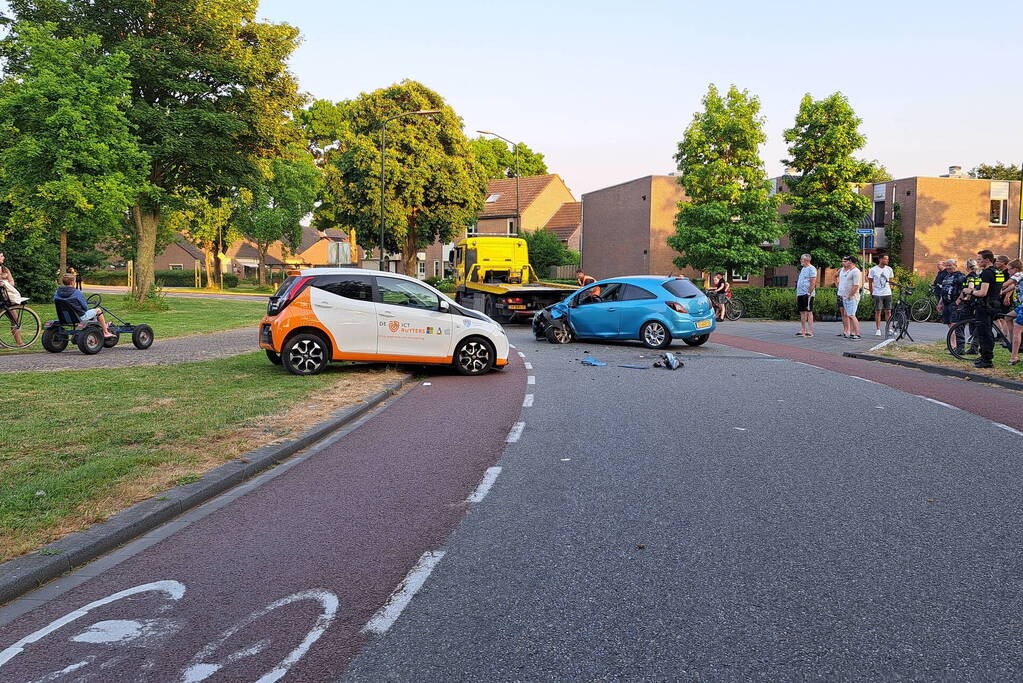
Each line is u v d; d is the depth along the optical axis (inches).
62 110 843.4
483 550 177.2
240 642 132.6
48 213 890.1
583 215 1967.3
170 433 288.0
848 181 1347.2
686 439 297.7
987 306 494.3
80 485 217.6
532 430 317.4
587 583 157.4
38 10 1074.1
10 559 162.7
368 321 474.0
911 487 229.3
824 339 756.0
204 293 2106.3
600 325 697.6
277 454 266.1
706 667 123.0
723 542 181.9
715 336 799.1
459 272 1130.7
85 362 514.6
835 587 155.2
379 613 143.6
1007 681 119.2
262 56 1221.1
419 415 353.7
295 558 172.6
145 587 156.8
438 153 1835.6
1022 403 386.0
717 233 1277.1
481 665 124.0
